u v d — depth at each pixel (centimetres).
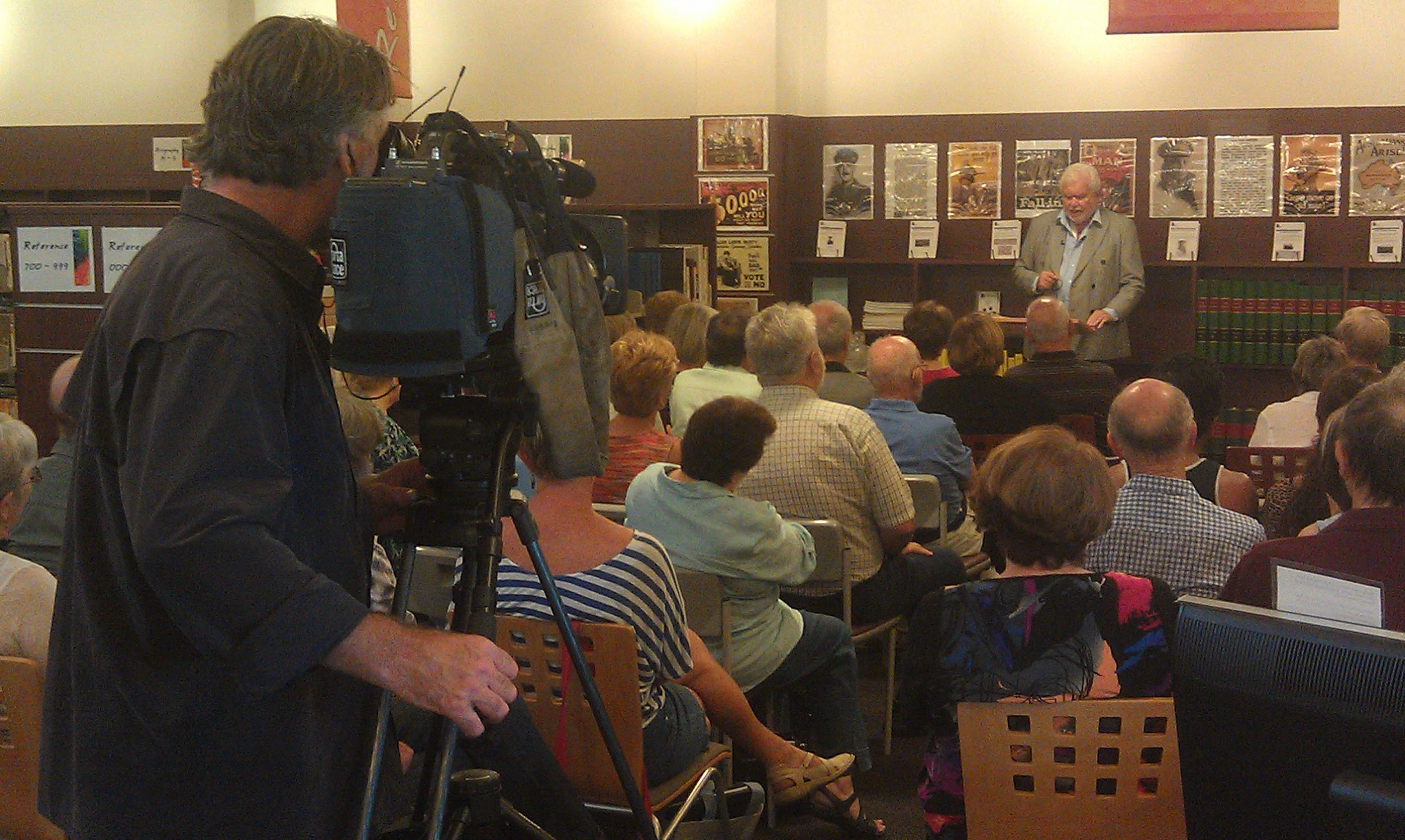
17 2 851
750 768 336
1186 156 748
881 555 365
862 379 449
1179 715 115
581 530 225
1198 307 754
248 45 136
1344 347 466
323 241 149
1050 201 768
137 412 124
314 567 137
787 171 796
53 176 858
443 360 140
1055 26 759
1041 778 194
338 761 143
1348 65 725
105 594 133
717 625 305
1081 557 210
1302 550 203
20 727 200
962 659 201
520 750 200
